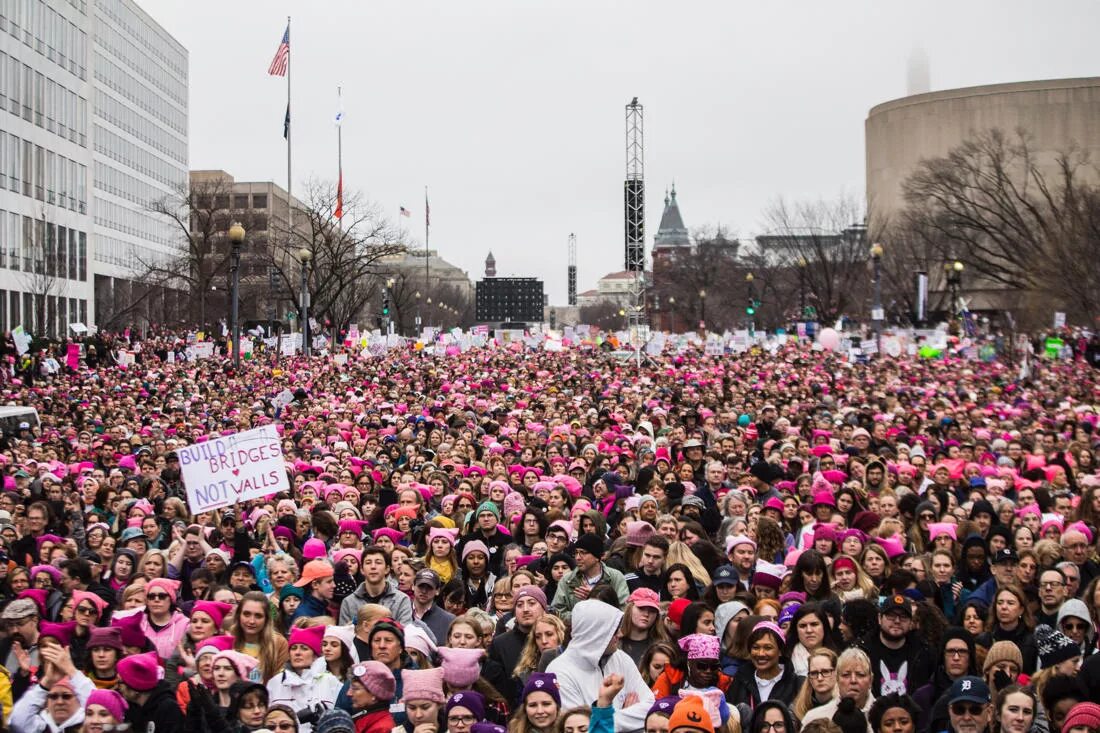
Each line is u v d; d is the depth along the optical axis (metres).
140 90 109.88
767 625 9.26
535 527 13.85
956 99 137.75
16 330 46.00
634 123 100.44
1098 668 8.91
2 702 9.30
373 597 11.23
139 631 9.46
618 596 11.33
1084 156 113.12
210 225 97.75
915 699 9.33
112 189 100.94
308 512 15.38
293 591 11.62
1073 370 51.09
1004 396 36.84
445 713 8.45
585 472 19.17
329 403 33.03
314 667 9.51
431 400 33.47
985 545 13.05
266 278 114.81
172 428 26.86
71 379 46.44
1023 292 81.56
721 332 132.75
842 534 13.26
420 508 15.95
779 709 8.05
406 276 153.88
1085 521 14.96
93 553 14.05
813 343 73.88
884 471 17.39
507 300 165.62
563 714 7.97
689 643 8.91
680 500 15.77
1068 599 10.99
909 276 94.50
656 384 42.22
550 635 9.40
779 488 17.11
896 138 142.88
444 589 12.09
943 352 60.66
